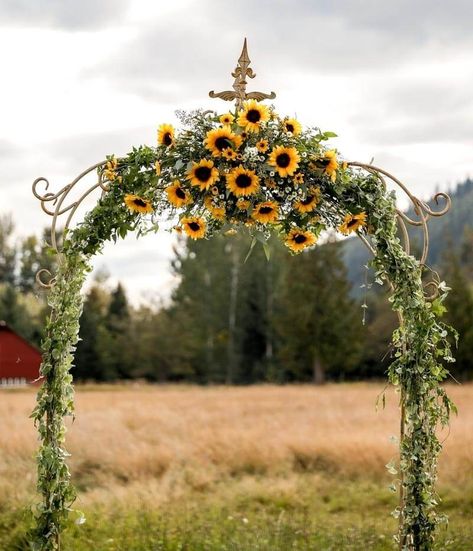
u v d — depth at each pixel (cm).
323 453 1245
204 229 572
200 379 5184
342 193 564
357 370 4997
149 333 5141
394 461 556
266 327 4962
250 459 1234
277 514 938
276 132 559
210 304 5044
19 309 5553
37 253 7656
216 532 794
